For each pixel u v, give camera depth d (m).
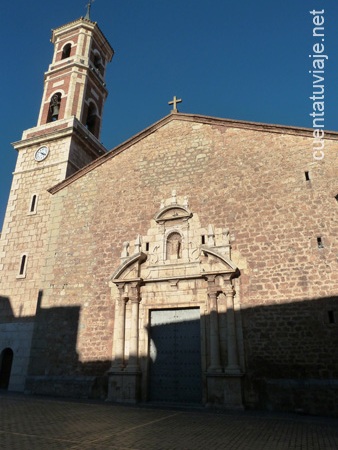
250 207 13.59
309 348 11.05
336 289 11.34
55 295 15.54
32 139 21.50
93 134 23.78
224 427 7.89
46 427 7.45
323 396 10.31
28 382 14.45
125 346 13.44
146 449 5.82
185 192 15.00
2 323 17.31
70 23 25.53
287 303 11.76
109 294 14.51
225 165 14.76
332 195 12.56
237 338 11.93
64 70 23.83
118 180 16.70
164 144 16.47
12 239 19.11
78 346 14.20
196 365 12.59
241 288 12.52
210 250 13.18
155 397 12.73
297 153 13.71
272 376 11.18
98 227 16.06
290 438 6.76
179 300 13.34
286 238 12.59
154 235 14.78
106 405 11.46
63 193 17.72
